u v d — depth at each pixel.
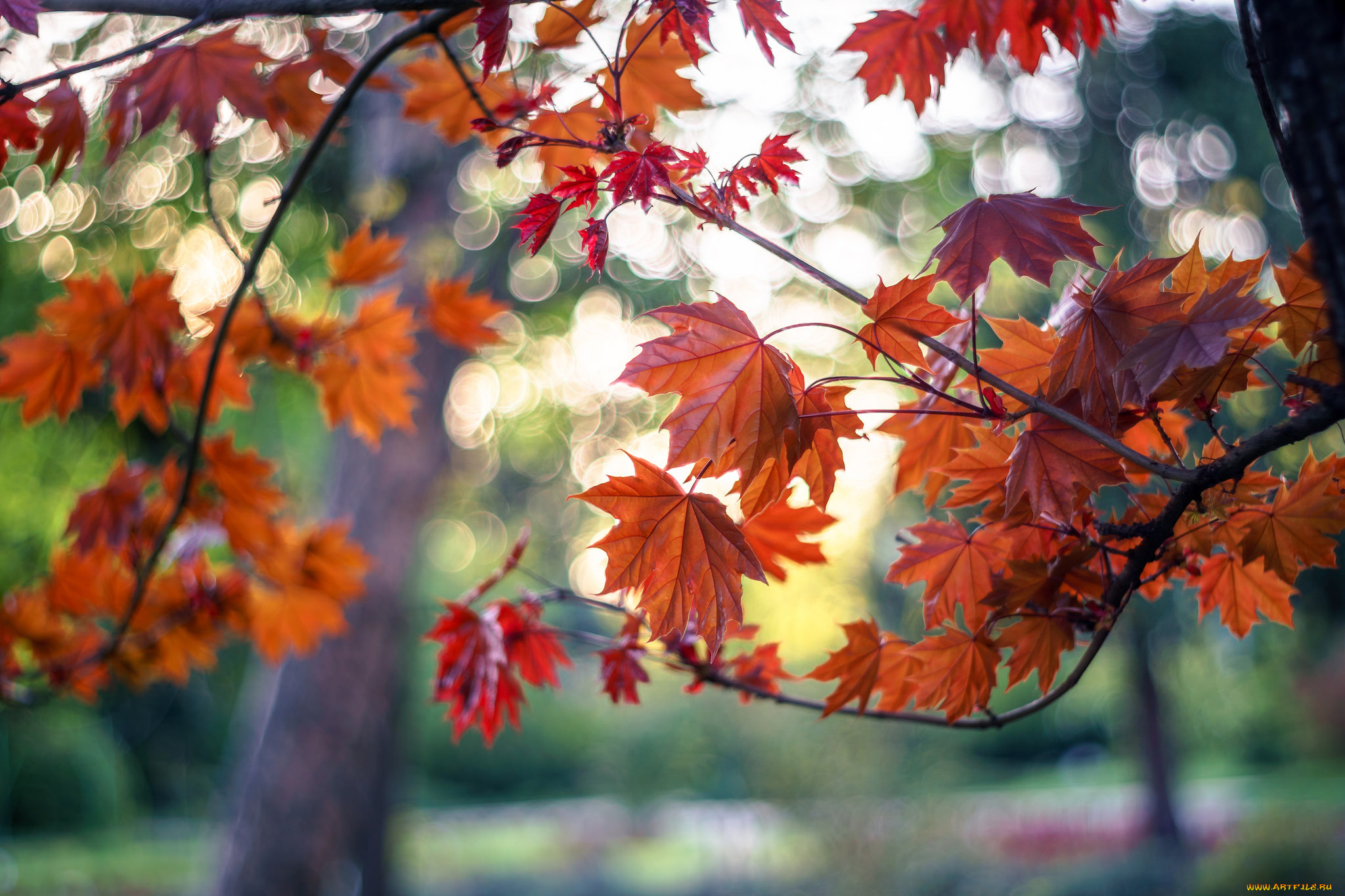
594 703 21.73
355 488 6.18
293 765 5.70
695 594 1.03
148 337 1.91
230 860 5.64
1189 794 17.02
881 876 9.43
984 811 14.70
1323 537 1.08
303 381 6.30
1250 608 1.27
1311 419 0.81
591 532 16.00
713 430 1.00
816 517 1.46
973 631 1.27
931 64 1.39
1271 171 8.10
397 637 6.12
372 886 7.52
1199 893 8.03
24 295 5.27
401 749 7.86
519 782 21.66
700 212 1.06
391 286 5.99
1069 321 1.10
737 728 10.66
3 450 5.52
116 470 2.07
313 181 6.26
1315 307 1.01
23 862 12.35
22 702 2.23
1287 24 0.79
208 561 2.29
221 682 12.63
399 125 6.11
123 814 13.90
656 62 1.42
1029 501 1.08
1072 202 1.04
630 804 15.58
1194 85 8.30
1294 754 19.09
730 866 11.85
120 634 2.10
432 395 6.38
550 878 12.54
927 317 1.00
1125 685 12.82
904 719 1.29
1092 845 11.80
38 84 1.11
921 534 1.29
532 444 11.79
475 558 18.73
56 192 5.13
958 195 9.29
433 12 1.26
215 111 1.23
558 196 1.08
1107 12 1.29
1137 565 1.03
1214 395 1.06
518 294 8.78
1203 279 1.05
